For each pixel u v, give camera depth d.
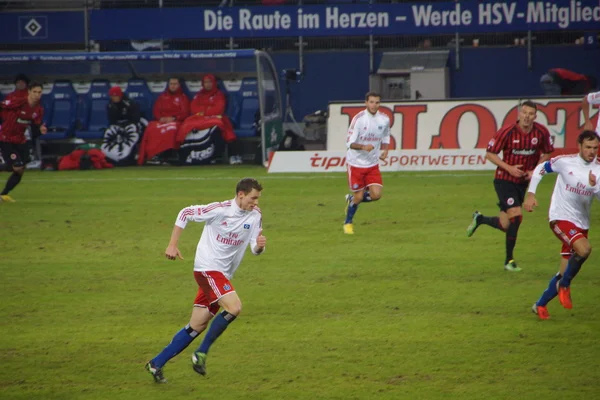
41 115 62.12
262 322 29.98
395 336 27.94
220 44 94.62
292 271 38.28
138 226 51.28
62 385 23.66
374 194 47.72
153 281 36.84
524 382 23.20
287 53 95.19
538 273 37.03
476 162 78.81
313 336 28.14
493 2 87.50
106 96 92.94
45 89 93.62
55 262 41.03
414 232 47.75
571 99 79.75
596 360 25.02
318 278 36.81
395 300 32.75
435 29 88.94
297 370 24.66
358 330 28.73
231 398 22.44
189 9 91.44
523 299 32.56
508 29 87.62
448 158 79.25
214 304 24.16
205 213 23.58
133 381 23.95
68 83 93.50
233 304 23.50
